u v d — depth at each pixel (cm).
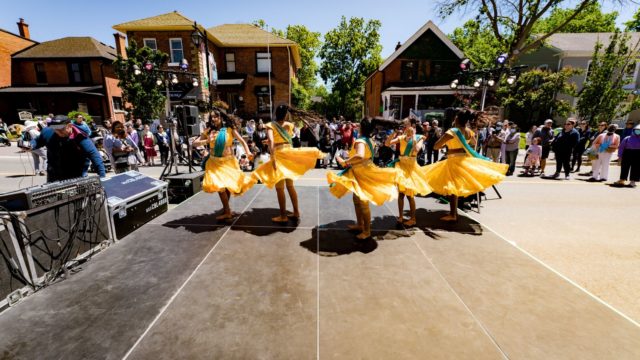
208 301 238
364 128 338
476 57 2339
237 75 2208
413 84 2173
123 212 364
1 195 239
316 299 243
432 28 2097
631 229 470
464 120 420
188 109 688
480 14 1848
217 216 438
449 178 417
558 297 251
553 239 430
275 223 416
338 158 344
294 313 225
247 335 201
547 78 1850
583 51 2208
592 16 2977
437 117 1814
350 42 3672
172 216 439
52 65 2244
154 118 1653
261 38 2255
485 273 289
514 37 1786
